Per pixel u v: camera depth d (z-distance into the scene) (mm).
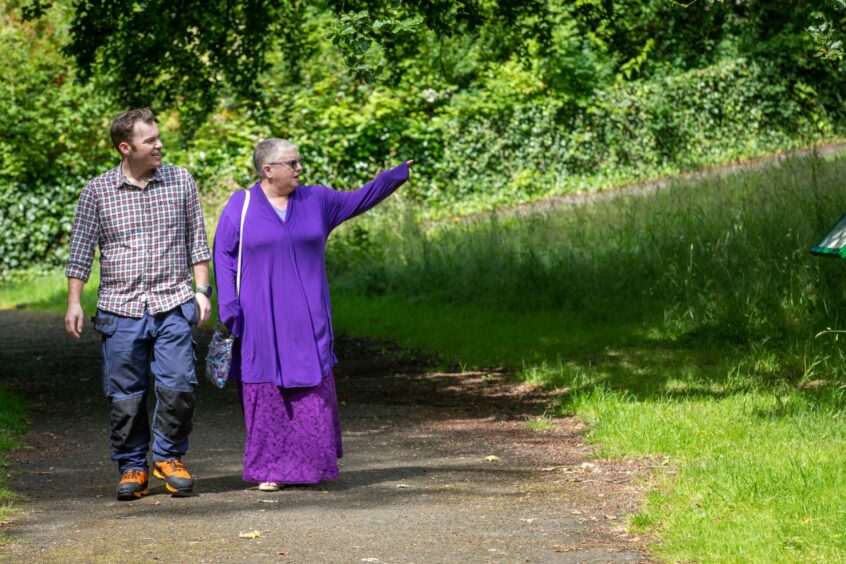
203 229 7016
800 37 28031
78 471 7895
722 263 14344
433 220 25328
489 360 12742
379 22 9312
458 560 5438
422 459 8219
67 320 6785
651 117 28531
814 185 15273
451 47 27031
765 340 11703
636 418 8820
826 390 9484
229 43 15992
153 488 7266
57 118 24922
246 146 24953
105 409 10836
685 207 17609
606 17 15602
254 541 5789
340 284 19141
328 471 7141
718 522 5852
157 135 6840
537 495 6852
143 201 6844
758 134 29469
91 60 15414
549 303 15977
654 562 5379
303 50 17234
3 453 8484
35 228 24672
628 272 15797
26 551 5613
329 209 7273
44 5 16203
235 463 8188
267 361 7031
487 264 17844
